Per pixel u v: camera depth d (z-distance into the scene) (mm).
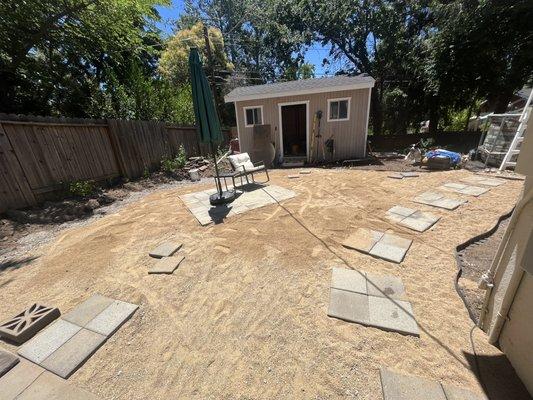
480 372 1682
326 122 9938
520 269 1543
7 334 2139
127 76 10453
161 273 2984
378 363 1774
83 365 1907
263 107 10266
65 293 2746
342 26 16094
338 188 5902
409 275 2699
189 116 11727
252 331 2107
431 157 7527
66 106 8641
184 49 15211
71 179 6008
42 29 7207
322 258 3078
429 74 13359
